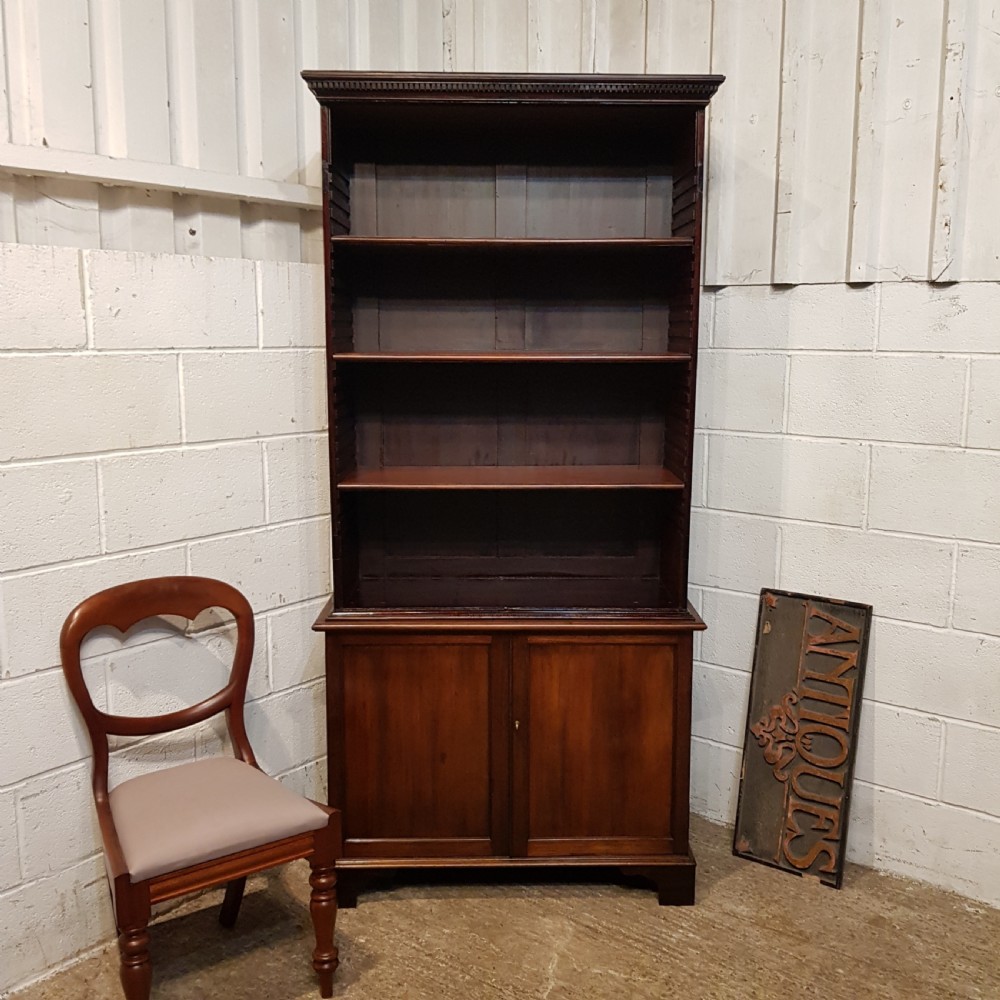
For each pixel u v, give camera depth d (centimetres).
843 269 232
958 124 211
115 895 170
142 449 213
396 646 227
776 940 218
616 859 232
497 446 262
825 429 242
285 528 248
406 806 234
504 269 252
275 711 252
